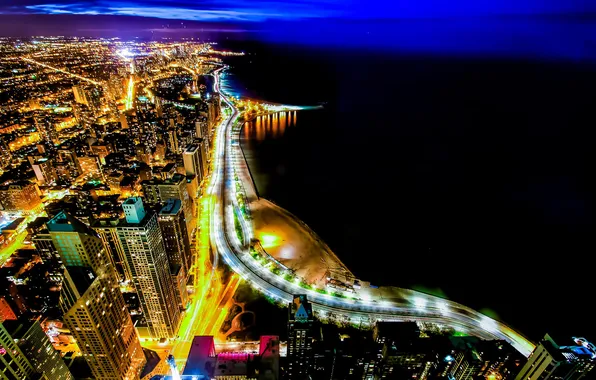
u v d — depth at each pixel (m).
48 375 164.75
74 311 155.50
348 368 194.75
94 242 163.12
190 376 178.25
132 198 195.00
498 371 188.88
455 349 199.62
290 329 181.00
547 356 162.50
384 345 195.38
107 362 175.50
